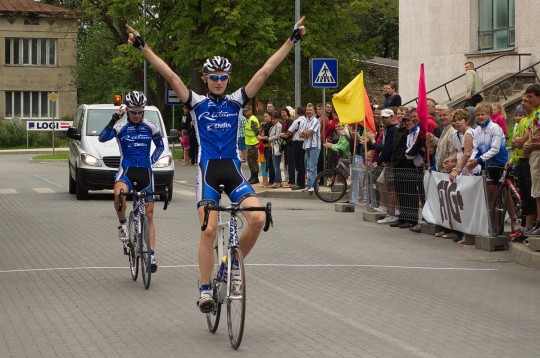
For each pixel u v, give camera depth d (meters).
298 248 15.25
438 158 17.02
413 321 9.57
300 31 9.02
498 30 30.59
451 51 32.09
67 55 72.00
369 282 12.05
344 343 8.52
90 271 12.84
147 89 50.88
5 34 71.06
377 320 9.59
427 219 17.33
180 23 39.94
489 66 30.47
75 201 23.78
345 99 21.69
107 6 44.19
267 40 40.88
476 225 15.62
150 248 11.43
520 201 15.54
